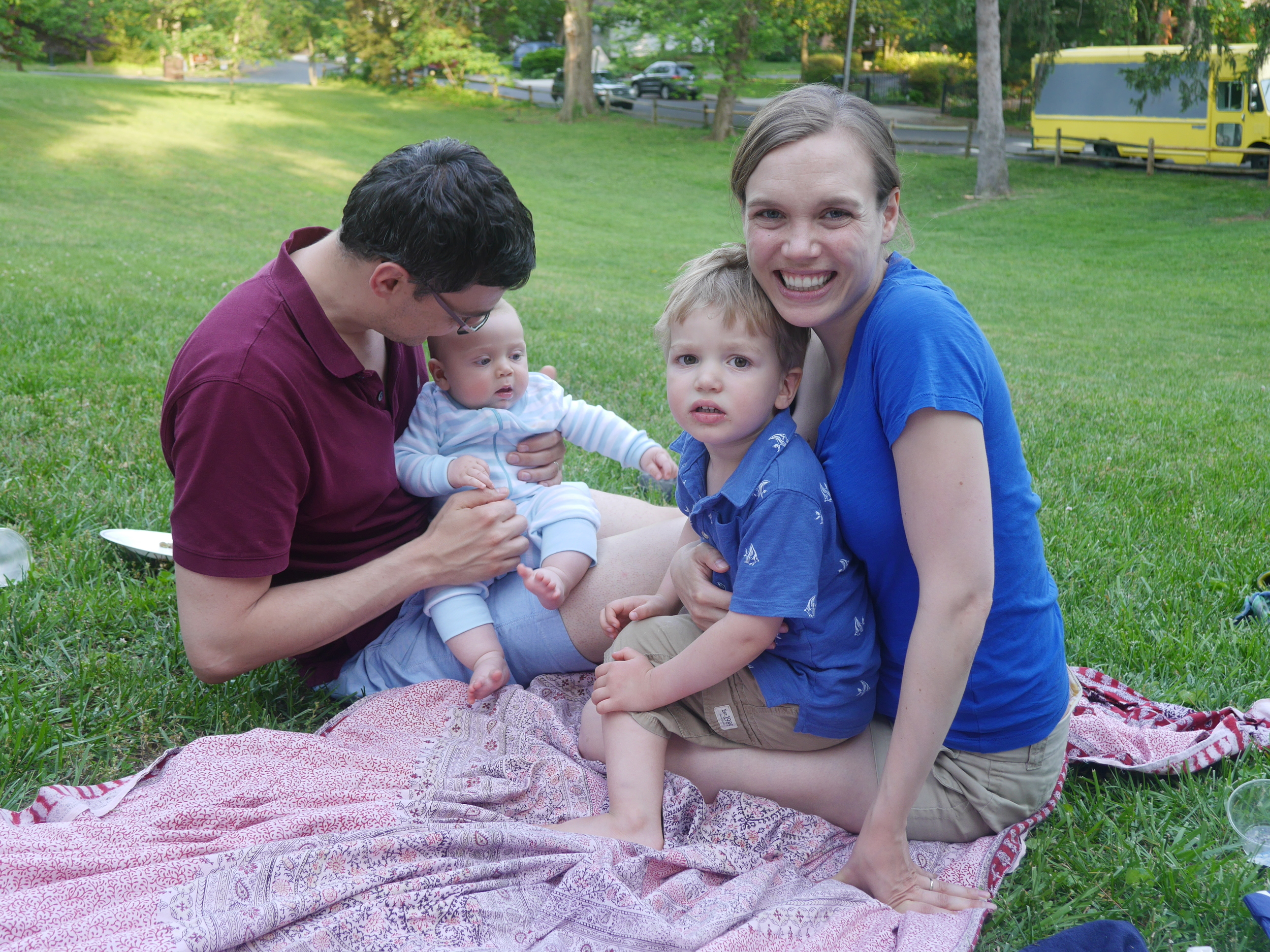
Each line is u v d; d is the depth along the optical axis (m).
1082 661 3.36
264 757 2.42
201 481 2.38
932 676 2.02
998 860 2.30
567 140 36.59
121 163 25.75
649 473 3.19
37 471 4.18
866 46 48.59
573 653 2.84
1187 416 7.43
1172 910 2.23
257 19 38.78
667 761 2.44
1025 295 17.33
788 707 2.31
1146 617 3.65
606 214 26.62
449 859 2.07
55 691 2.78
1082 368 10.77
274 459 2.42
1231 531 4.64
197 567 2.44
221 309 2.49
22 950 1.76
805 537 2.16
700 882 2.13
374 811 2.21
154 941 1.79
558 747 2.59
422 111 41.25
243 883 1.95
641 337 9.49
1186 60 24.00
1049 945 1.96
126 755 2.59
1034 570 2.24
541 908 2.00
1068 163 30.56
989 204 26.28
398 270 2.36
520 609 2.84
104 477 4.22
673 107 44.31
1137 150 28.45
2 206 18.64
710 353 2.26
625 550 2.83
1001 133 26.88
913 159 31.69
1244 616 3.64
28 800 2.37
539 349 7.94
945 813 2.33
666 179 31.52
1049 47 27.59
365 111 40.09
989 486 2.00
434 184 2.31
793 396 2.35
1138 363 11.35
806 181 2.01
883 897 2.14
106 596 3.26
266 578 2.51
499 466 2.96
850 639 2.28
